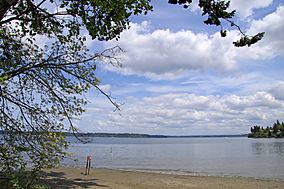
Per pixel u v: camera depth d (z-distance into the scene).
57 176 22.02
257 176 28.23
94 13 9.90
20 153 10.02
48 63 11.66
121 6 9.22
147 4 9.37
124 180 22.83
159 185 21.25
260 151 74.94
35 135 10.75
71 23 11.38
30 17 10.77
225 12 8.41
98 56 12.18
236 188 20.78
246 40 8.26
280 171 33.00
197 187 20.91
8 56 11.24
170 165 40.44
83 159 49.19
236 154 65.06
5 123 10.73
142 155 63.66
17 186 9.34
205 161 47.12
